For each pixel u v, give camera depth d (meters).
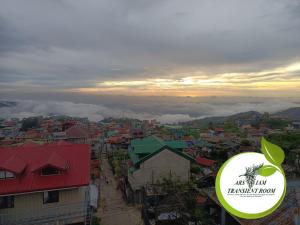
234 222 20.41
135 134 89.38
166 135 90.75
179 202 25.78
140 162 32.44
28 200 23.05
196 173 38.56
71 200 23.91
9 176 23.12
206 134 103.38
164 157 32.81
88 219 23.84
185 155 33.28
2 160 24.53
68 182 23.52
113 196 35.62
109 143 72.81
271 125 146.50
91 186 32.00
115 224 26.72
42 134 88.88
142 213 28.09
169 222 25.39
